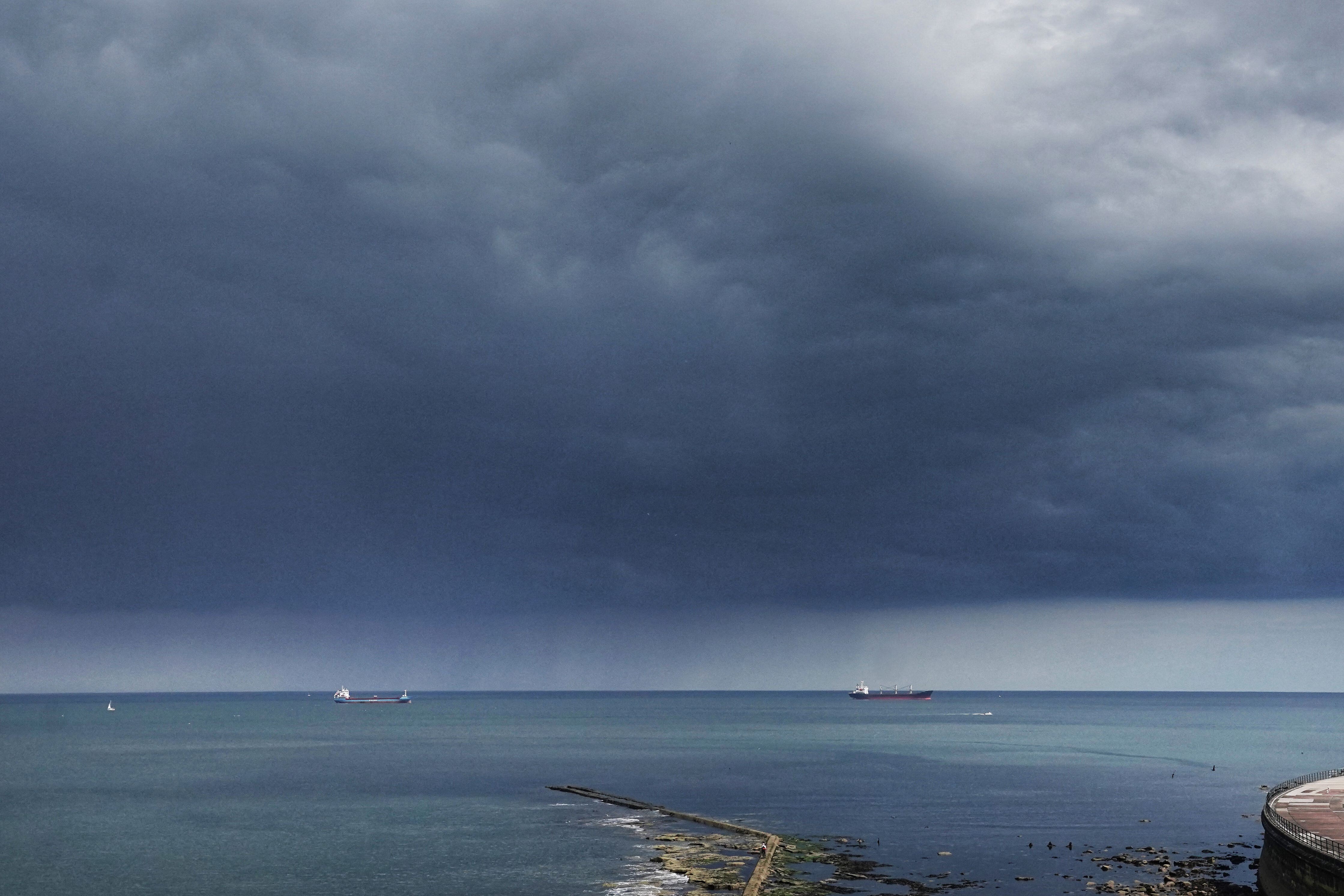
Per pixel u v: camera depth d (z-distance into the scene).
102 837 120.88
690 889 90.50
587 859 104.38
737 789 167.50
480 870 100.00
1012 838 116.44
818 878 94.12
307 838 119.06
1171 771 199.12
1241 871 95.50
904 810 140.62
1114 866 98.94
